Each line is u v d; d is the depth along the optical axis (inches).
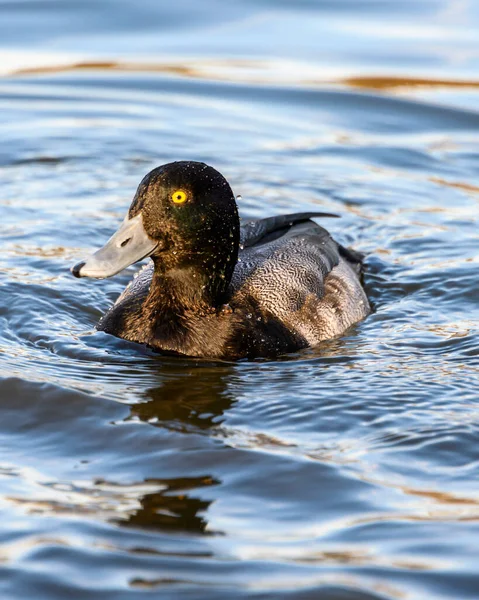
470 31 899.4
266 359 401.4
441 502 285.7
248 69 818.2
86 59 829.2
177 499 286.4
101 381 374.3
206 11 961.5
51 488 292.4
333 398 360.5
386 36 888.3
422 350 412.8
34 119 733.3
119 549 259.3
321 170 657.0
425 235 556.4
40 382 367.2
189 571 249.3
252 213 583.8
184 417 343.6
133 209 398.0
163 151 679.7
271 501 285.9
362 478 299.6
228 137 708.7
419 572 249.0
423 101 766.5
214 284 407.2
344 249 502.3
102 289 477.7
